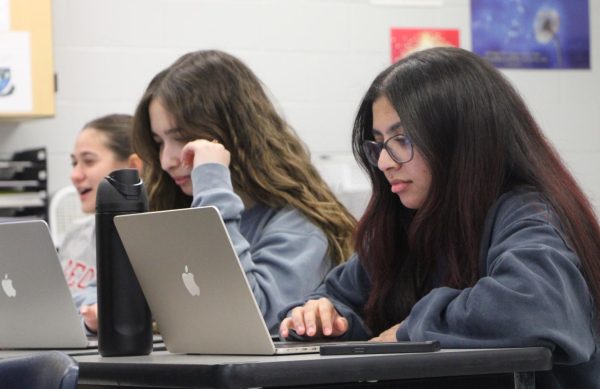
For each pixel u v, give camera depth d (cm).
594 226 222
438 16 566
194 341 205
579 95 579
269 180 311
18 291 242
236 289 188
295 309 243
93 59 532
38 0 487
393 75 229
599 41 581
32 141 527
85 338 239
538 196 218
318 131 552
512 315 190
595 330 211
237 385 158
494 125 224
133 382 180
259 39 547
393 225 249
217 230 186
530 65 574
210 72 313
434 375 173
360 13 558
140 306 213
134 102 536
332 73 554
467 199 221
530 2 574
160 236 199
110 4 534
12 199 489
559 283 194
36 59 486
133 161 450
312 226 306
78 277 429
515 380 187
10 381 163
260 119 315
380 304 251
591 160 577
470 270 222
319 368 163
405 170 226
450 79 225
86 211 466
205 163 279
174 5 539
